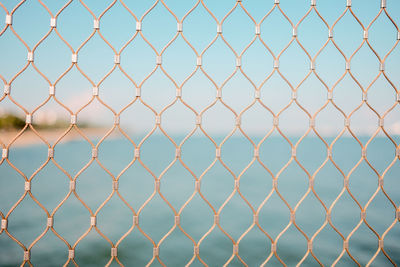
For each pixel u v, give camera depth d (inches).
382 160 847.1
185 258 187.8
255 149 60.1
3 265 161.2
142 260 182.2
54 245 198.2
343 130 60.5
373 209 308.0
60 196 368.8
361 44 60.0
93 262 174.4
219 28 57.9
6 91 52.7
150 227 251.9
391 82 61.8
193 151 1126.4
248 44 58.4
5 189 398.9
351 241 213.5
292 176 542.6
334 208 313.7
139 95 56.2
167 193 410.6
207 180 508.4
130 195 392.8
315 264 177.9
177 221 59.2
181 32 57.3
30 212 286.0
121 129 56.3
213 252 198.4
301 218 279.7
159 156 951.0
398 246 201.5
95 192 402.6
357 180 498.6
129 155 967.6
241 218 282.7
